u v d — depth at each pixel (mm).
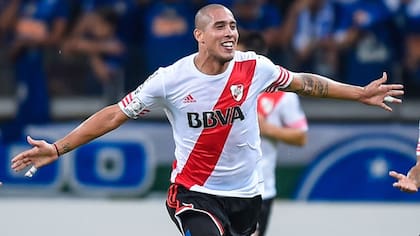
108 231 30375
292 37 31312
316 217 30344
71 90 32000
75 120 31812
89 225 30422
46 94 31875
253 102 19500
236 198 20109
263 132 23891
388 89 19812
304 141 24312
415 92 31281
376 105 19938
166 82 19141
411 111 31156
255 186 20250
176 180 20188
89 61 32000
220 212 20000
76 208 30656
